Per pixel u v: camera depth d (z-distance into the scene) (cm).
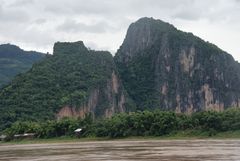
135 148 9719
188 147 9506
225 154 7325
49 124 17275
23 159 7538
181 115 15888
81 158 7325
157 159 6700
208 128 14288
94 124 16688
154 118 15238
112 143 12862
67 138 16475
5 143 16812
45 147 11919
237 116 14275
